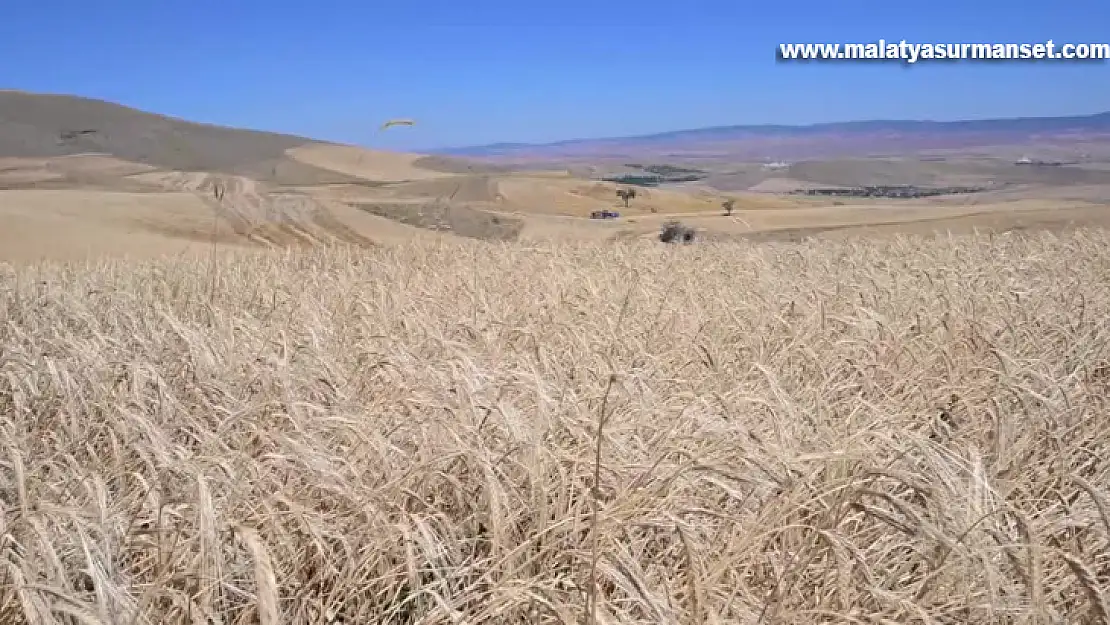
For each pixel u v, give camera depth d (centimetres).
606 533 272
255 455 374
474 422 352
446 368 445
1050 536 316
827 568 276
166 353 509
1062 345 573
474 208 5778
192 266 1130
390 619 271
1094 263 1087
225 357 490
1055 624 249
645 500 296
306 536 296
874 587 260
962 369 480
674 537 298
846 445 330
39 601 222
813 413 413
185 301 783
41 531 238
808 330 588
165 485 315
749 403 406
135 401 389
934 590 276
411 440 371
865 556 297
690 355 528
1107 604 257
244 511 298
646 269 1002
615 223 5716
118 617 221
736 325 619
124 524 288
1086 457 392
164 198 4394
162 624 250
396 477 320
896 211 7619
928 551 287
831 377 465
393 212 5172
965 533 255
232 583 276
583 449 338
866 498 307
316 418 358
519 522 316
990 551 265
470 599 261
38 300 766
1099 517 303
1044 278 916
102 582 222
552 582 266
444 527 303
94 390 415
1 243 2716
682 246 1454
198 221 3834
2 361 449
